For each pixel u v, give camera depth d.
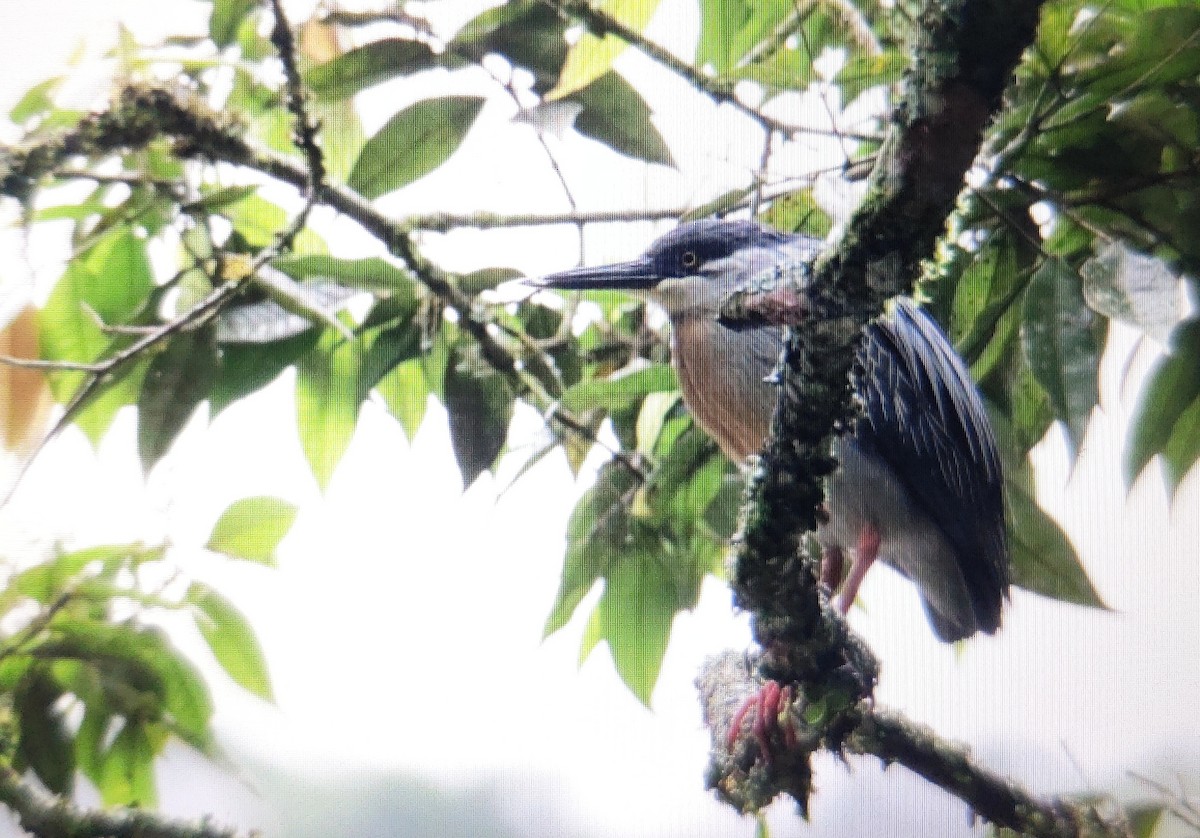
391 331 7.06
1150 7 6.18
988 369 6.83
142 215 7.25
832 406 4.45
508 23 6.92
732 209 7.07
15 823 6.45
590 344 7.43
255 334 6.87
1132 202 6.37
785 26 6.73
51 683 7.12
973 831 6.27
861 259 4.07
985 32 3.60
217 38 7.27
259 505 7.01
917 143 3.79
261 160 7.19
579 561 7.07
